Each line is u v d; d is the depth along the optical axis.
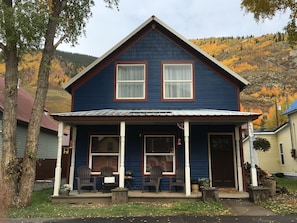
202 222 6.92
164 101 12.61
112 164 12.04
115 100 12.69
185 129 10.34
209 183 10.96
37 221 7.09
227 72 12.50
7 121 9.41
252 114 10.24
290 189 13.11
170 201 9.77
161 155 12.05
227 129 12.17
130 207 8.62
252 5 12.41
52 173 19.80
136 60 13.02
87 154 12.06
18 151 15.37
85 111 11.98
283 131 20.22
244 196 10.16
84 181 10.91
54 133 20.69
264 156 21.39
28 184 9.12
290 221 6.94
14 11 8.48
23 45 9.34
